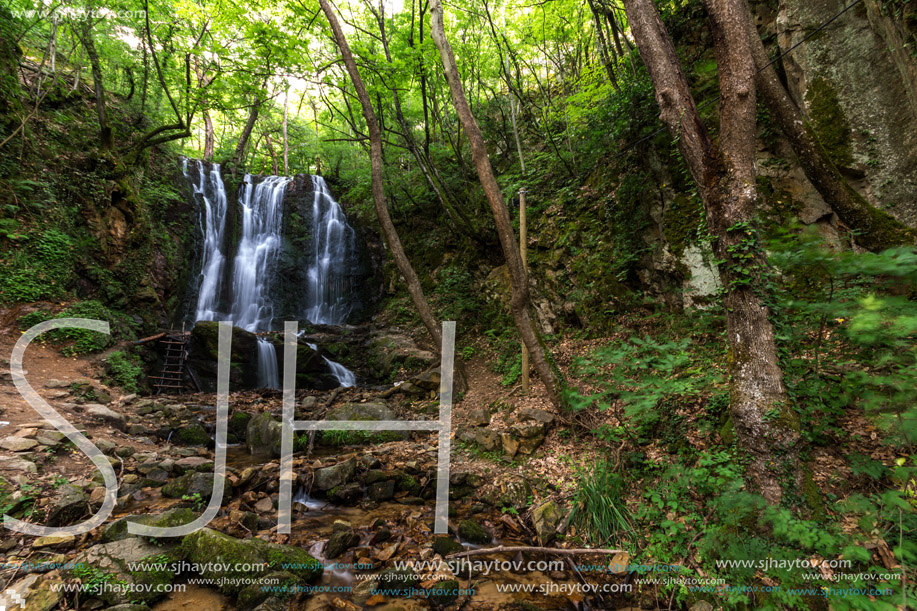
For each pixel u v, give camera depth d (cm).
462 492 532
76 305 914
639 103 797
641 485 461
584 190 1027
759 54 551
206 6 951
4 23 1011
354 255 1708
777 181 653
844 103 588
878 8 518
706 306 683
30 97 1092
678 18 812
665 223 769
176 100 1428
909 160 527
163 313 1173
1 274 845
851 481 369
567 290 972
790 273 516
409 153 1366
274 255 1598
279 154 2491
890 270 299
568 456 563
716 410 495
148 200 1246
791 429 348
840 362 429
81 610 289
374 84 1028
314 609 321
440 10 686
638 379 585
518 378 850
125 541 357
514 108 1380
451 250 1389
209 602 318
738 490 358
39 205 947
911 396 312
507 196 1148
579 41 1215
